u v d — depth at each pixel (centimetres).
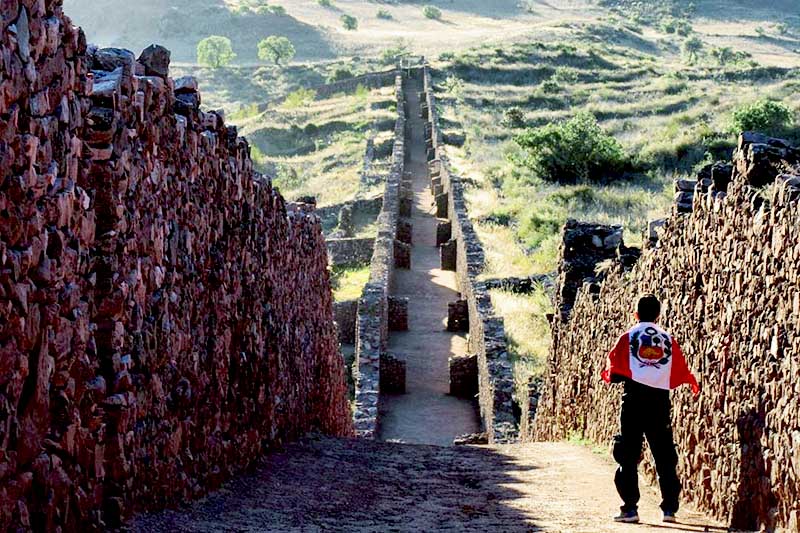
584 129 5166
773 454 802
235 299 1159
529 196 4806
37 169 595
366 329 2836
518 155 5622
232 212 1155
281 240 1488
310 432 1748
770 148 930
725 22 19388
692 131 5331
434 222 5266
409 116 8344
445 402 2759
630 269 1617
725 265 968
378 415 2569
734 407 917
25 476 579
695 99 6912
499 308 3145
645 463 1246
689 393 1087
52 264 615
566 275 2130
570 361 1880
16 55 554
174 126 899
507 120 7256
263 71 12712
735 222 939
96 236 718
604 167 5044
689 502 1074
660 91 7781
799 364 748
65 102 643
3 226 543
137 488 793
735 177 977
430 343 3316
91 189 707
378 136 7656
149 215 824
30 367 590
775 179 858
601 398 1550
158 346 848
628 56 11544
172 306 895
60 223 630
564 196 4612
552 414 2072
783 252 795
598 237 2131
